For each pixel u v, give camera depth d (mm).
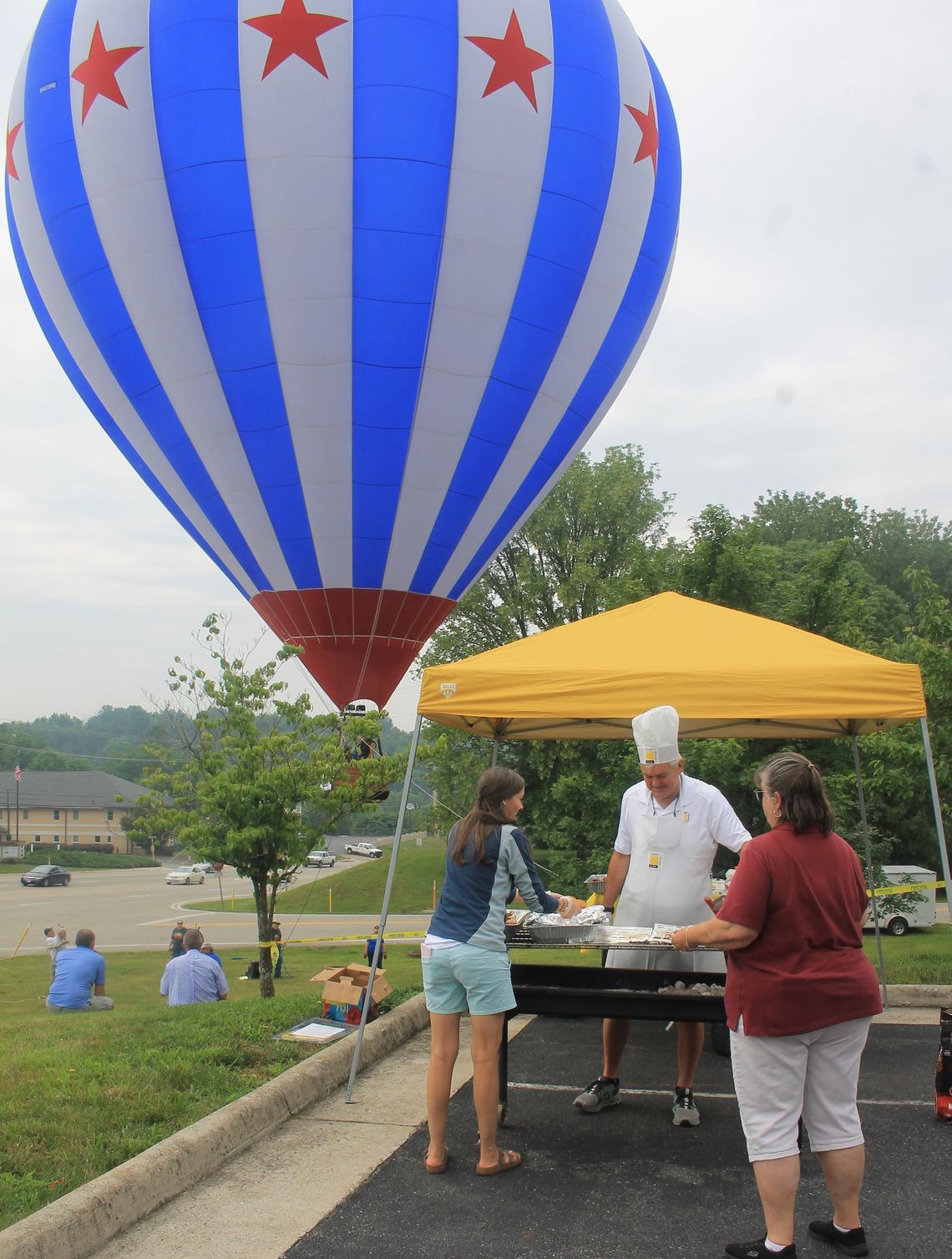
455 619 35125
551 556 35406
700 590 13617
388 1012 6410
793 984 3199
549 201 13156
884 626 33344
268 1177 4016
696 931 3316
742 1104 3305
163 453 14102
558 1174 4047
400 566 14234
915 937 21625
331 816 12188
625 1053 5914
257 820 11664
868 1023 3309
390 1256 3369
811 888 3246
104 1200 3496
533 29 13125
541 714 5168
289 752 12164
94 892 52688
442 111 12594
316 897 42156
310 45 12344
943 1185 3873
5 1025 7750
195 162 12547
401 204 12547
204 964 8883
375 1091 5098
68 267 13625
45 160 13531
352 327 12859
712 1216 3658
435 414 13383
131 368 13609
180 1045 5566
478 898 4137
